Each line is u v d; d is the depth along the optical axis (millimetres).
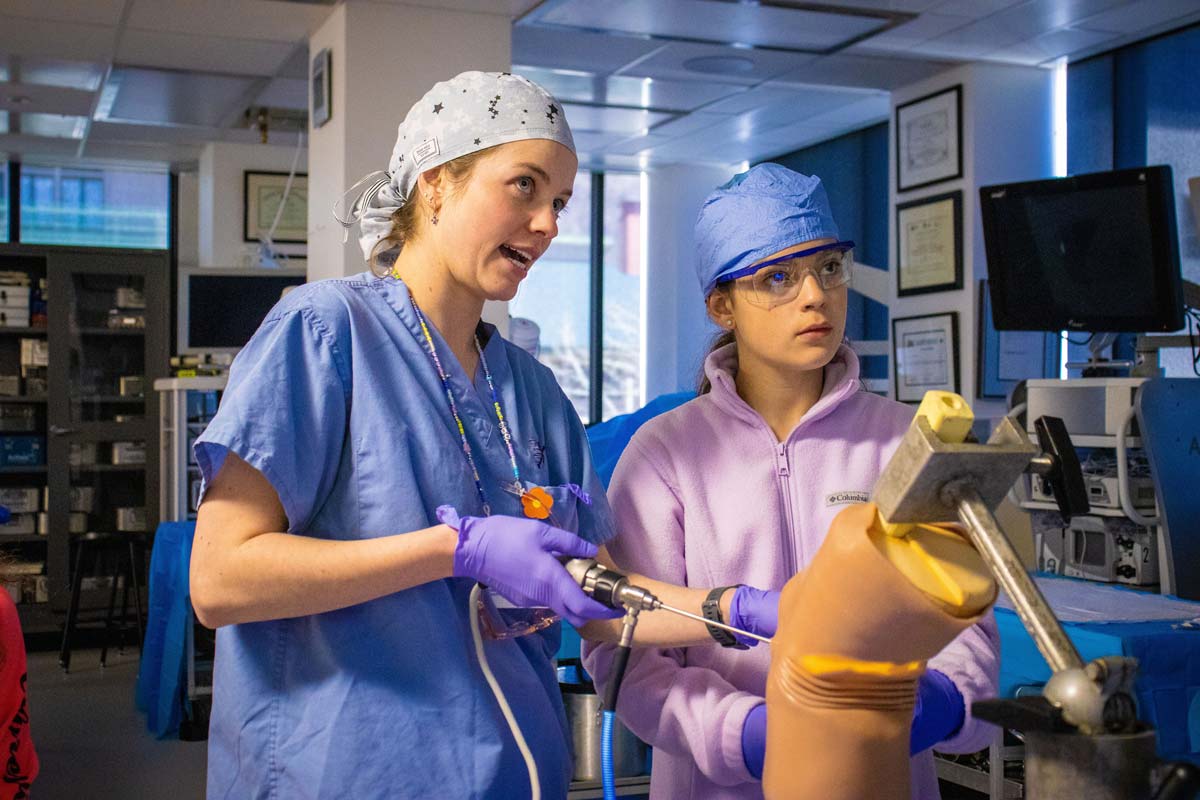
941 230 5832
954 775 2758
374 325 1186
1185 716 2086
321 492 1134
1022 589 651
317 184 4910
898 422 1419
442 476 1158
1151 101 5367
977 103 5695
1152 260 3324
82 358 7055
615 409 9133
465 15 4699
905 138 6152
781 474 1388
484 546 1017
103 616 6895
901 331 6078
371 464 1128
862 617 729
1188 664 2100
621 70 5953
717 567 1366
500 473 1236
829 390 1408
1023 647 2238
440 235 1201
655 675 1278
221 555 1062
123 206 8312
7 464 6895
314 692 1108
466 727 1120
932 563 711
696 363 1612
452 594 1164
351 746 1088
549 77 6113
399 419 1148
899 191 6184
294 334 1132
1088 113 5680
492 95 1157
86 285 7086
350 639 1106
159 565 4875
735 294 1348
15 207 8070
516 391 1327
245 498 1094
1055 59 5684
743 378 1455
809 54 5594
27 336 7090
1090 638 2109
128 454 7035
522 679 1203
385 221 1287
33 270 7125
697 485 1394
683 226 8664
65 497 6840
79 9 4793
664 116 7027
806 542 1371
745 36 5289
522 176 1146
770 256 1298
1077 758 610
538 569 1003
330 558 1030
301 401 1114
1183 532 3018
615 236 9070
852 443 1400
